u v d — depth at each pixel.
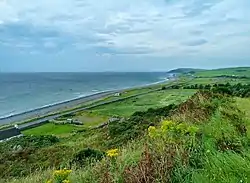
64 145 29.66
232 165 4.60
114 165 5.14
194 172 4.53
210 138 6.16
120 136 22.06
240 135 6.90
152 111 29.83
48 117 77.75
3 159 26.48
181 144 5.44
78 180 5.57
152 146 5.45
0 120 78.25
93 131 41.47
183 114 9.71
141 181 4.39
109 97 115.75
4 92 154.88
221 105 12.01
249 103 14.05
